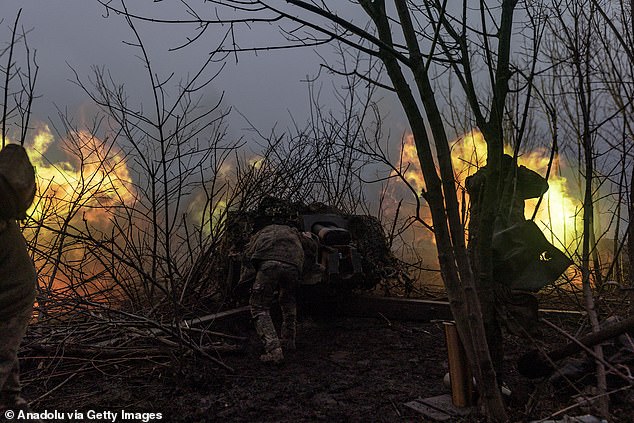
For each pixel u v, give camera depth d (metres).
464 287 2.59
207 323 5.25
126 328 4.32
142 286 5.72
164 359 4.29
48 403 3.45
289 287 4.76
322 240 5.32
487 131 2.87
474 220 3.39
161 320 4.52
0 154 2.17
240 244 5.73
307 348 4.91
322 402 3.49
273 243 4.75
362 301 5.89
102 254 5.17
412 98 2.56
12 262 2.17
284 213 5.96
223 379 3.90
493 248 3.15
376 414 3.26
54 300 4.40
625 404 3.03
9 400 2.23
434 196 2.58
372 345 4.96
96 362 4.07
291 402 3.50
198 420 3.22
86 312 4.25
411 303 5.80
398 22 2.84
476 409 3.18
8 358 2.12
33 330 4.35
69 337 4.21
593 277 5.58
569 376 3.27
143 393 3.65
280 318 5.72
